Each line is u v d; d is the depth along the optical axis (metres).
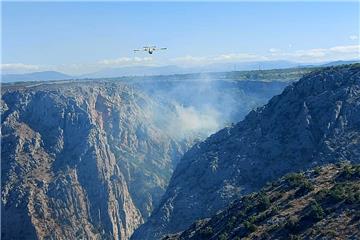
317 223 74.06
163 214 155.88
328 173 93.81
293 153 148.38
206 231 94.00
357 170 88.56
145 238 151.88
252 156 155.88
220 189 150.75
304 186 87.69
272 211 83.81
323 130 148.75
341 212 74.31
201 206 150.88
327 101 155.62
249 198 96.94
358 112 149.25
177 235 110.88
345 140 141.88
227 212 98.69
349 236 68.69
